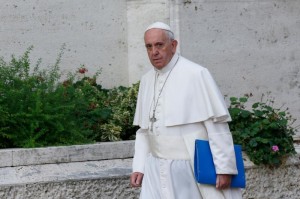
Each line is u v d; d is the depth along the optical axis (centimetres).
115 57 1609
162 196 949
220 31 1577
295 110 1647
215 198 930
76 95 1377
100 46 1595
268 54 1620
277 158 1371
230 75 1590
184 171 945
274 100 1628
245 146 1377
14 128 1266
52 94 1330
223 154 920
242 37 1598
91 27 1587
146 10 1584
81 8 1577
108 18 1600
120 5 1609
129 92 1483
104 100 1477
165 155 958
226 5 1580
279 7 1627
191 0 1552
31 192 1179
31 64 1536
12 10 1523
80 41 1577
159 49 949
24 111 1284
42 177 1193
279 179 1386
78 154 1255
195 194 945
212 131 928
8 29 1520
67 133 1302
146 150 1002
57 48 1557
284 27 1634
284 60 1636
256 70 1612
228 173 916
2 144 1258
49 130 1286
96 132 1383
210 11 1567
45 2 1546
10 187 1166
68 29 1567
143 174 991
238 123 1407
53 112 1293
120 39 1611
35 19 1539
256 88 1614
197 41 1558
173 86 952
